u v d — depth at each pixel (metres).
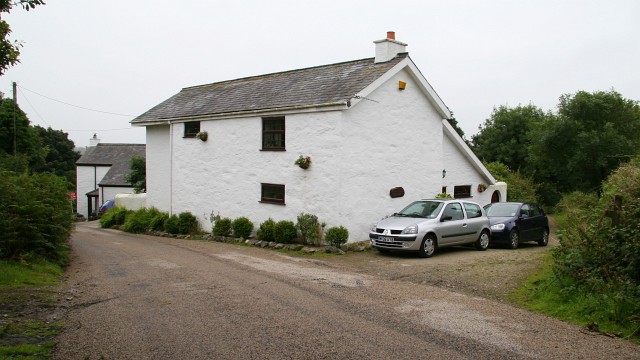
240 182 18.81
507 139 45.06
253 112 17.81
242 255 14.29
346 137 15.35
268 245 16.31
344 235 14.84
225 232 18.88
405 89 17.34
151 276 10.73
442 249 15.66
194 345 6.07
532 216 17.52
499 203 18.03
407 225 13.71
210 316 7.35
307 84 17.98
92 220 40.19
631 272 8.17
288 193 16.80
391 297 8.77
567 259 8.89
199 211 20.97
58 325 6.91
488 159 45.59
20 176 13.11
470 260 13.12
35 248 11.63
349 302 8.30
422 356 5.72
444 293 9.23
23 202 11.54
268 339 6.28
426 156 18.38
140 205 28.72
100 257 14.10
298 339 6.29
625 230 8.28
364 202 16.03
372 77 16.00
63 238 13.49
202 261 13.01
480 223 15.38
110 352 5.85
